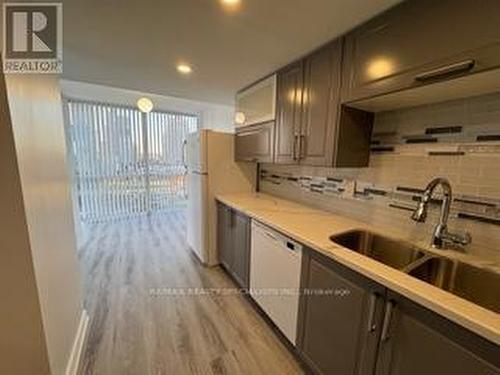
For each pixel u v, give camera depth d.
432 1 1.05
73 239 1.72
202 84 2.68
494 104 1.17
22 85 0.98
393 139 1.61
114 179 4.82
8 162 0.90
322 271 1.37
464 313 0.77
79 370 1.52
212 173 2.87
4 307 0.99
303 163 1.87
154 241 3.77
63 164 1.60
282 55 1.84
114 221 4.78
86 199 4.56
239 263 2.41
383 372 1.07
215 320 2.01
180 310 2.13
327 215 2.01
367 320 1.12
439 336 0.86
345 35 1.48
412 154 1.51
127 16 1.39
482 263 1.15
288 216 1.96
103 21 1.44
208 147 2.81
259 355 1.68
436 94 1.24
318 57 1.69
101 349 1.69
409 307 0.95
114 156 4.77
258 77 2.37
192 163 3.14
